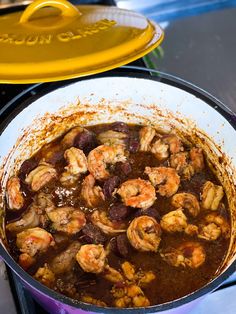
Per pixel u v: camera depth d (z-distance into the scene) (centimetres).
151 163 52
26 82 46
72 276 42
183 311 40
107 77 53
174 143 53
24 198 48
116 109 56
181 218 45
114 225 45
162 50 80
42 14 52
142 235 43
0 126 48
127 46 48
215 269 43
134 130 56
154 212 46
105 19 51
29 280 36
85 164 50
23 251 43
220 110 50
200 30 82
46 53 47
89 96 54
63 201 48
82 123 56
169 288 42
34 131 52
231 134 49
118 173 50
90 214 47
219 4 84
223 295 49
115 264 43
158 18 82
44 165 50
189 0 82
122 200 47
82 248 42
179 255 43
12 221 47
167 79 53
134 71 58
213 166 52
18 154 51
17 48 47
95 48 48
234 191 48
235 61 79
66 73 46
